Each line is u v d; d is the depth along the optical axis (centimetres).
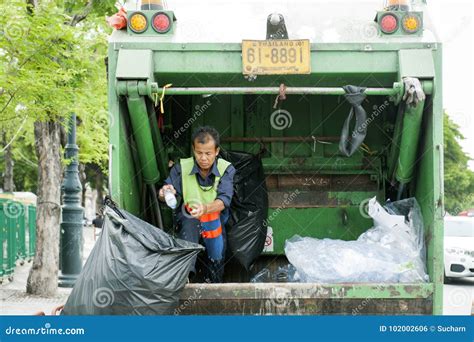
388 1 448
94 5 888
